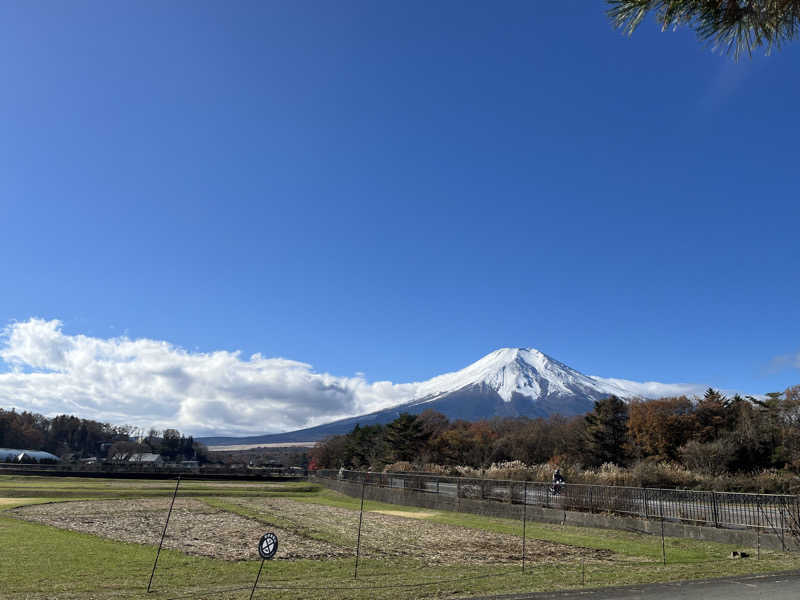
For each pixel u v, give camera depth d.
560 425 116.44
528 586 12.31
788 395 65.75
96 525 24.97
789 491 29.59
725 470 52.72
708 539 20.11
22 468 68.81
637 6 5.26
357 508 36.72
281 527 25.45
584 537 22.42
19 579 13.20
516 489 31.08
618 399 87.44
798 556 16.36
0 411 176.62
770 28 5.12
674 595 10.59
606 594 10.81
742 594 10.57
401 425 96.12
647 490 23.77
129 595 11.53
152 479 70.19
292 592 11.76
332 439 148.25
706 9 5.18
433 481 39.47
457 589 12.07
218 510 33.62
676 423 78.56
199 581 13.48
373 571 15.14
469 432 123.62
